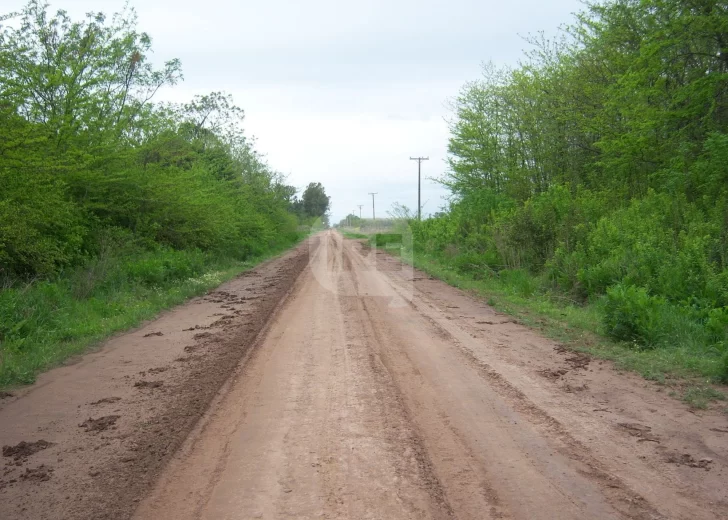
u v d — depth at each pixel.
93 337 10.05
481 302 14.14
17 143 12.02
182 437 5.43
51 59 17.27
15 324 9.84
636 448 5.03
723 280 10.34
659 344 8.67
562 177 25.77
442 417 5.89
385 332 10.37
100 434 5.56
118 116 19.22
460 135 31.42
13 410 6.34
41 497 4.28
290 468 4.71
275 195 39.25
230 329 10.91
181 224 22.08
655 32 16.86
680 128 17.97
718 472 4.53
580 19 21.91
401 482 4.42
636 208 16.22
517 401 6.38
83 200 16.88
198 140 31.16
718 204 13.87
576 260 14.34
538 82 26.64
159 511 4.04
